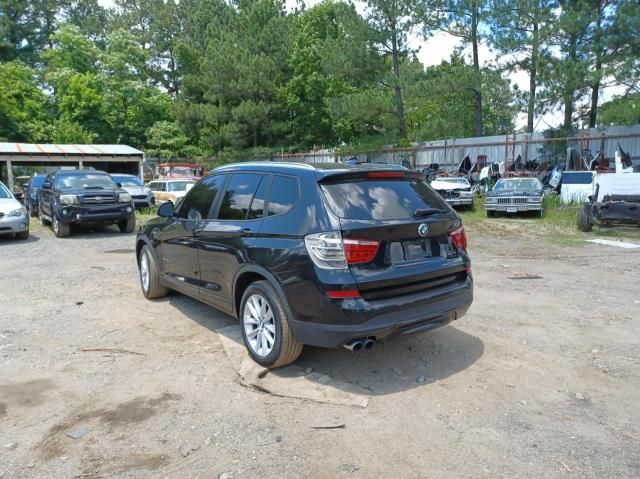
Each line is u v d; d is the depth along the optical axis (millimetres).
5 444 3152
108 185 14188
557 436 3209
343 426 3354
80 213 12766
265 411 3564
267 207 4273
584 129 22656
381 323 3660
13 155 24078
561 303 6320
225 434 3268
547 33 21750
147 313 5902
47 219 15445
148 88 42219
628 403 3648
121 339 5043
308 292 3715
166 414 3529
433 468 2885
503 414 3500
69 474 2852
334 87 35375
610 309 6027
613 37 20391
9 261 9484
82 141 37125
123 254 10344
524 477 2785
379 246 3740
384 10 27391
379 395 3793
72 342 4961
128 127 41156
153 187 22484
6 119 36625
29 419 3465
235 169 4945
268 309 4141
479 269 8641
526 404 3643
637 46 20109
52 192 13531
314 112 35781
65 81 40625
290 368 4266
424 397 3758
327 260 3631
